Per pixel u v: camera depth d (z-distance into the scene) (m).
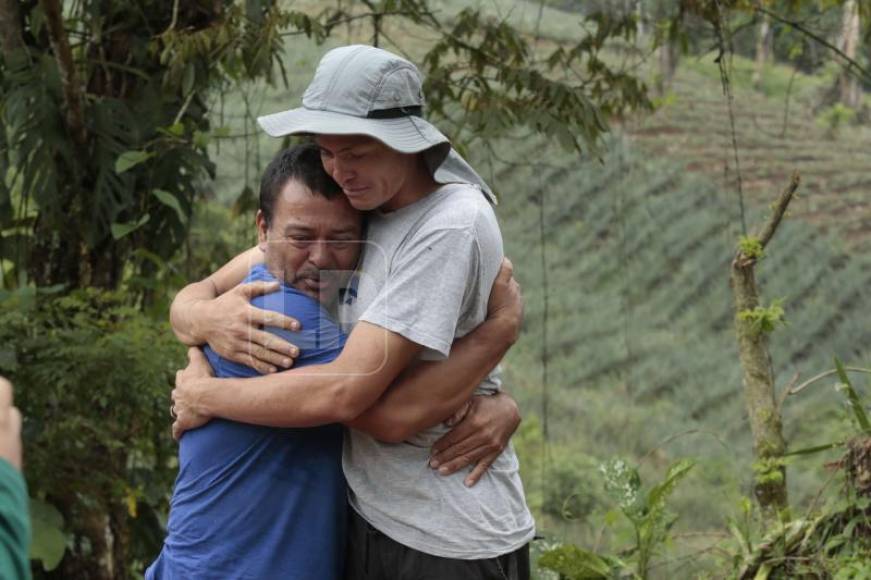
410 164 2.59
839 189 22.50
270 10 5.16
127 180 4.86
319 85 2.50
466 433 2.71
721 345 18.05
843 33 7.46
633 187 21.56
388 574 2.73
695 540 6.14
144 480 4.98
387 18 6.15
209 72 5.16
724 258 20.09
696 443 14.76
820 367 17.17
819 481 11.49
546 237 20.39
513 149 18.75
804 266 20.02
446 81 5.45
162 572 2.82
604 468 4.58
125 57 5.09
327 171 2.51
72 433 4.52
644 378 16.94
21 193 4.92
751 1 6.23
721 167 22.86
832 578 4.00
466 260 2.54
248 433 2.67
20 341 4.36
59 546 4.45
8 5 4.83
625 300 17.17
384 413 2.60
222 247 5.88
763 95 26.25
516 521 2.81
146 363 4.36
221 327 2.64
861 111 25.20
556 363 17.39
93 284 5.05
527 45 5.73
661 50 11.97
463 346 2.65
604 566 4.21
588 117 5.23
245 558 2.69
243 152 9.00
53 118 4.74
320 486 2.73
